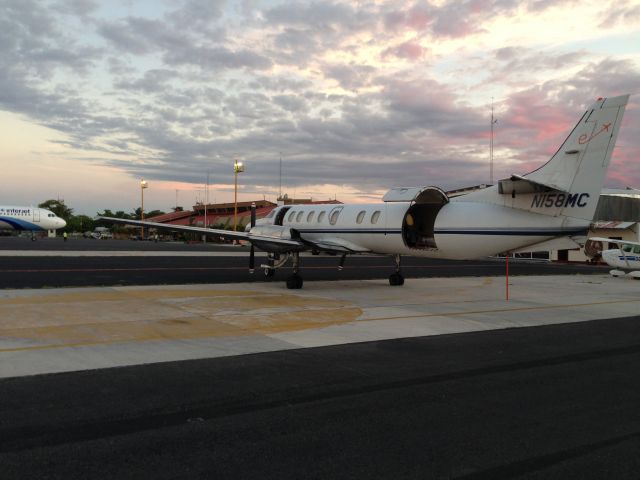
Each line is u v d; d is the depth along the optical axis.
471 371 6.85
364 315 11.53
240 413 5.05
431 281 21.06
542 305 13.96
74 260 28.72
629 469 3.94
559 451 4.26
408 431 4.66
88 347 7.80
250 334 9.12
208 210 100.31
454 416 5.07
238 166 54.62
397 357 7.57
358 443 4.37
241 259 32.78
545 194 13.48
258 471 3.81
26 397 5.39
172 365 6.86
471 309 12.91
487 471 3.87
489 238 14.41
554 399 5.68
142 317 10.55
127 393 5.61
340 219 18.34
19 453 4.04
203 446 4.24
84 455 4.02
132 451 4.11
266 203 89.69
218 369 6.69
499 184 13.45
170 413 5.01
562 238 13.45
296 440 4.41
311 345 8.30
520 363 7.35
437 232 15.45
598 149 12.64
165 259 31.66
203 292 15.16
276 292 15.77
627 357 7.79
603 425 4.88
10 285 15.91
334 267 28.77
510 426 4.82
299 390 5.84
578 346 8.58
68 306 11.81
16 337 8.40
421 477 3.76
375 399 5.57
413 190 15.80
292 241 16.16
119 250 42.38
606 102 12.59
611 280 22.52
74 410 5.03
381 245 17.25
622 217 37.22
